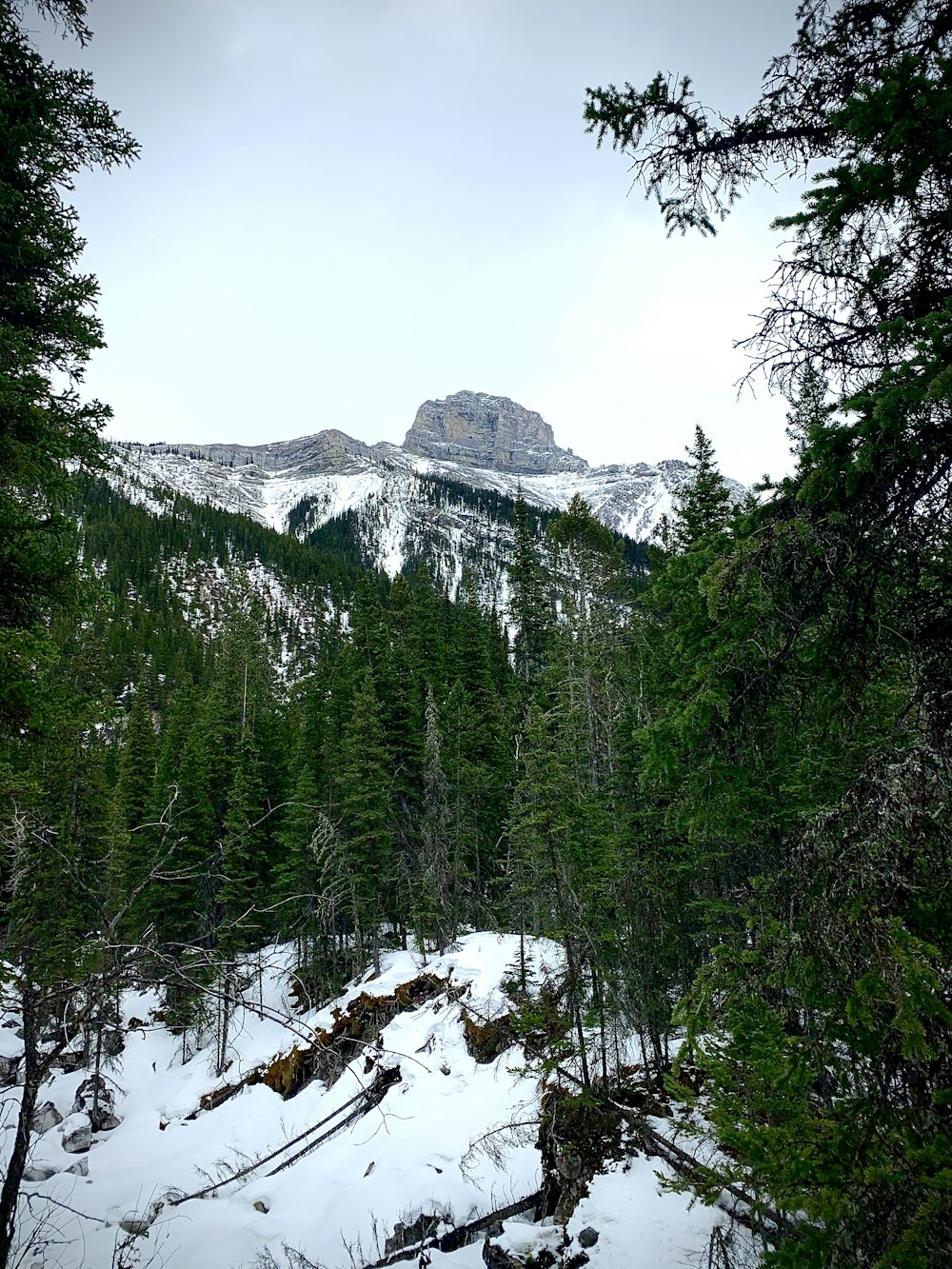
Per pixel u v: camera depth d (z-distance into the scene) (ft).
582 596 118.01
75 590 29.91
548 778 50.14
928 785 13.19
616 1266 34.22
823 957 14.19
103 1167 58.44
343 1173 53.52
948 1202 12.11
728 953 17.21
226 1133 66.95
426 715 112.06
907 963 12.26
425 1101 59.57
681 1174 36.27
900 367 13.47
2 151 34.22
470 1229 43.16
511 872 64.44
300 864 95.04
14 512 28.81
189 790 97.25
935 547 15.16
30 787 27.86
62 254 35.78
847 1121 14.51
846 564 15.38
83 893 18.74
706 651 18.15
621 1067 49.70
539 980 66.64
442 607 189.57
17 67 35.14
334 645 366.02
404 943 104.73
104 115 36.76
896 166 14.15
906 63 13.15
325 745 110.52
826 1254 13.23
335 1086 68.23
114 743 139.54
